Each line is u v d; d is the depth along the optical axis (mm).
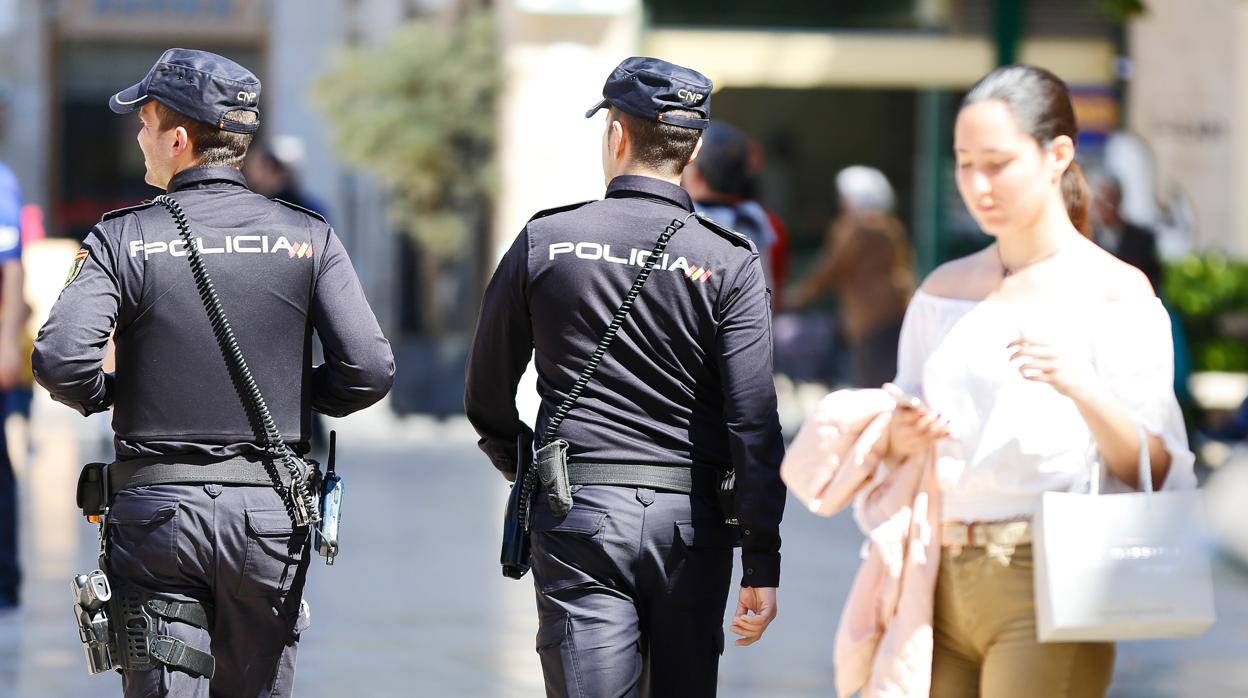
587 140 46906
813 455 9766
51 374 10398
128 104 11102
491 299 10891
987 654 9523
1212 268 39688
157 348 10727
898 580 9641
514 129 47062
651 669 10695
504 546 10867
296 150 32500
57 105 56750
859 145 49281
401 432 43938
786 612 22203
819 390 48250
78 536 26734
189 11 56031
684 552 10508
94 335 10484
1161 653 20094
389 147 49938
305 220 11172
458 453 39938
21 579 21266
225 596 10781
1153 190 40500
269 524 10742
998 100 9297
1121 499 8961
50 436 42844
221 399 10758
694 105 10758
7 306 19984
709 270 10516
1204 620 8992
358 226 52688
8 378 20250
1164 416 9273
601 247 10555
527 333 10914
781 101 48906
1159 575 8938
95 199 57312
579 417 10555
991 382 9438
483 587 23594
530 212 47281
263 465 10805
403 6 54125
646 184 10711
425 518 29938
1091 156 46188
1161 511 8977
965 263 9891
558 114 46781
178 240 10797
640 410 10531
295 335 11000
